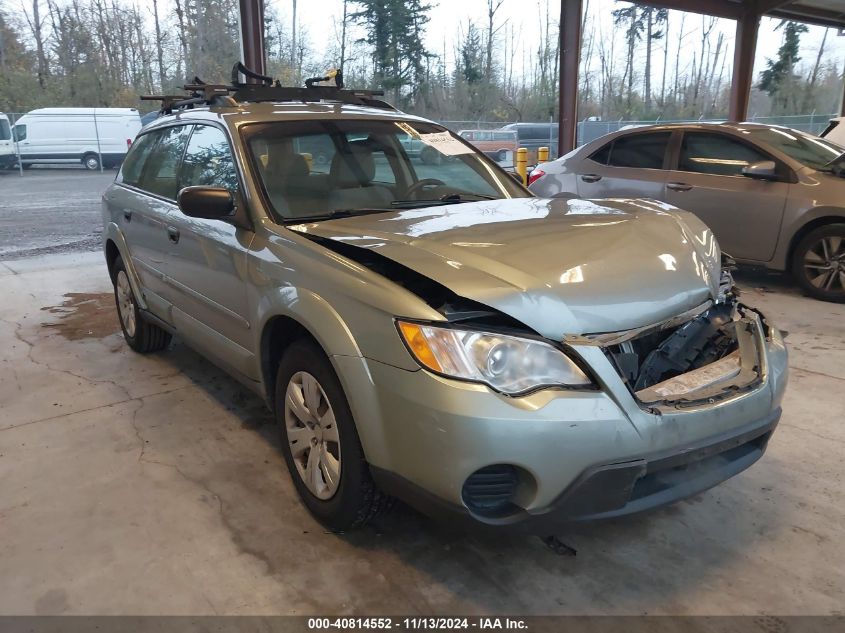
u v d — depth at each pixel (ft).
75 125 50.29
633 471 6.49
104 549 7.98
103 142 51.03
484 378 6.30
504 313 6.56
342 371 7.15
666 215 9.10
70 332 16.94
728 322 8.17
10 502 9.04
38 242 30.12
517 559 7.79
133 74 54.08
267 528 8.38
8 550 7.98
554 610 6.93
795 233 18.84
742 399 7.25
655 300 7.09
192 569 7.61
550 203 10.03
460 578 7.45
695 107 73.26
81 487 9.42
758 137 19.98
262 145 10.02
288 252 8.44
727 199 19.85
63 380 13.58
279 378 8.75
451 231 8.11
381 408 6.84
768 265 19.71
